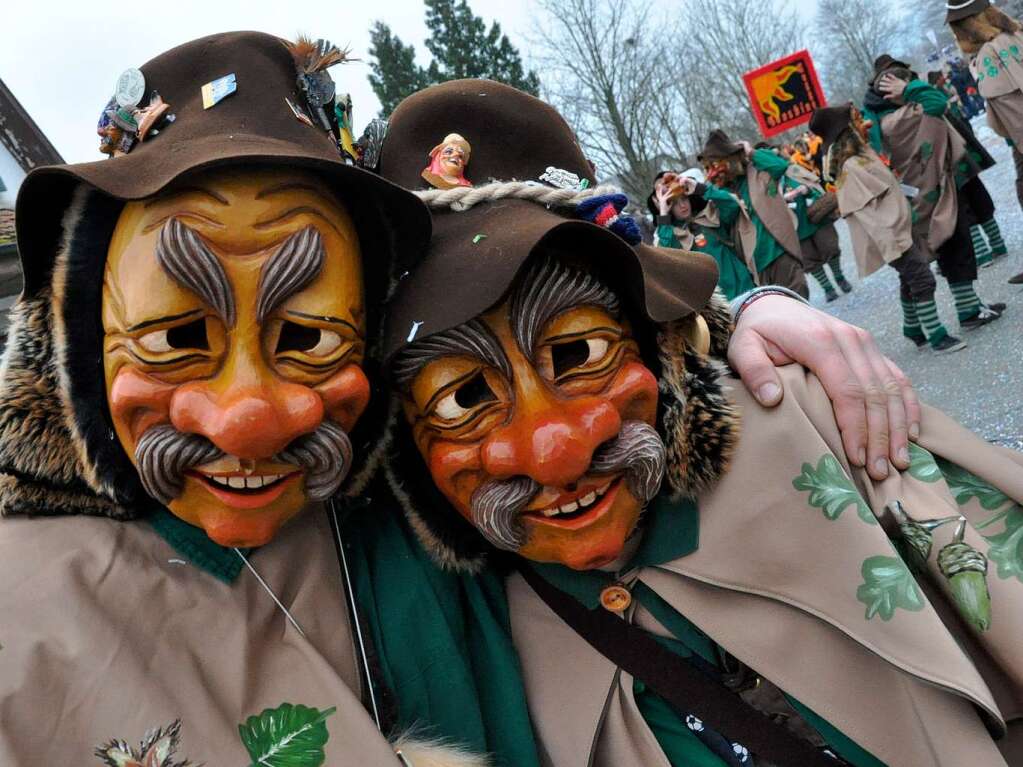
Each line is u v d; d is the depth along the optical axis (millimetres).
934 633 1030
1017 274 4590
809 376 1207
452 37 17188
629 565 1179
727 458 1149
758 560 1130
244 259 868
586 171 1246
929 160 3990
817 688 1106
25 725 803
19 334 950
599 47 14094
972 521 1183
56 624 856
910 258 3975
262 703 916
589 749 1117
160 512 989
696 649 1164
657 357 1121
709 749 1145
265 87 980
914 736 1081
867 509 1108
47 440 947
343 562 1079
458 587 1170
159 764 828
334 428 932
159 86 988
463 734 1049
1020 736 1145
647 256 1153
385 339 1017
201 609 938
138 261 863
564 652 1170
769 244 5004
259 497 918
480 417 1003
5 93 4129
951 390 3500
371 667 1026
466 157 1157
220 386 871
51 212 919
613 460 1013
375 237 1021
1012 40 4148
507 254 949
